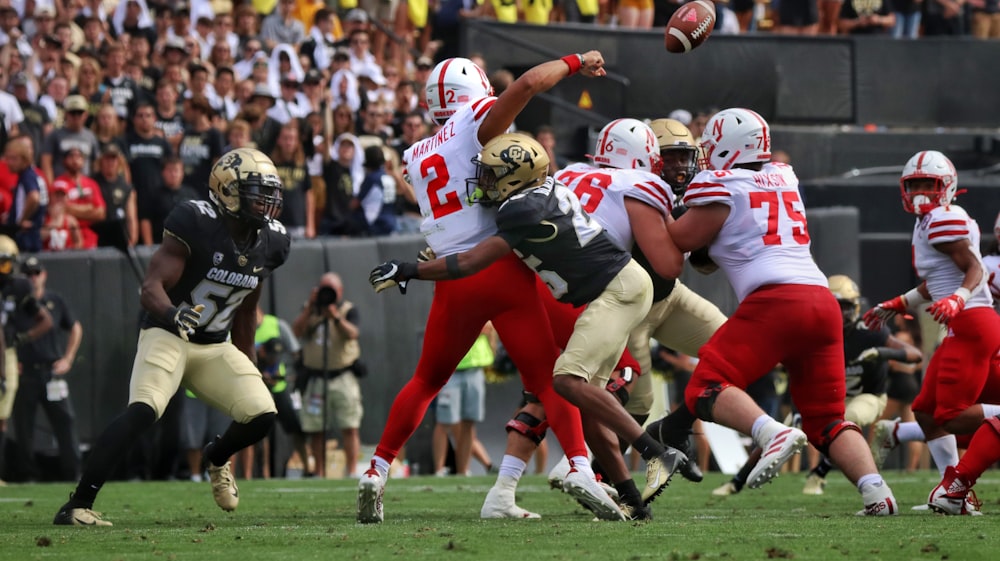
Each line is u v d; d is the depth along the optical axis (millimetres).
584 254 18266
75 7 44406
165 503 24922
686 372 37625
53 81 40875
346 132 42500
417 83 49750
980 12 55594
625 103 48688
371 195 40062
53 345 33719
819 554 14617
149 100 41719
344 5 51000
